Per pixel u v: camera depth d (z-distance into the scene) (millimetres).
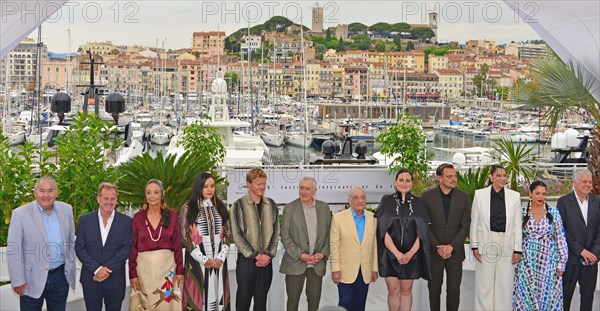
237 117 62125
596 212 5973
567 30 6387
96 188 7387
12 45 6074
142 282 5367
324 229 5754
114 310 5445
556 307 5883
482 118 79688
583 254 5914
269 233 5629
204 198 5492
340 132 62188
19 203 7230
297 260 5727
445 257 5836
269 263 5703
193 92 99562
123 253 5348
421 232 5738
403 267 5734
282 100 96125
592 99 8984
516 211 5934
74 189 7426
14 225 5164
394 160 9797
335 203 9758
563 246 5836
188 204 5496
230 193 9227
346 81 130250
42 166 7418
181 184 7754
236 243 5602
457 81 131375
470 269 7164
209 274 5496
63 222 5336
